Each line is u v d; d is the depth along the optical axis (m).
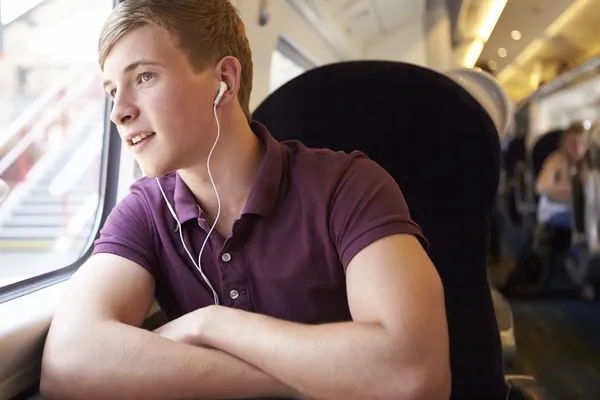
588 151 4.38
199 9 0.89
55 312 0.98
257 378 0.82
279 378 0.81
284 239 0.95
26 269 1.29
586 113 8.21
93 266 0.99
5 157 2.72
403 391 0.77
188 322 0.89
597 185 4.17
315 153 1.02
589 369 2.86
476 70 2.23
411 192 1.25
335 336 0.80
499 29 5.55
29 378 0.93
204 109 0.89
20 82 2.28
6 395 0.87
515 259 5.16
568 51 6.57
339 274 0.94
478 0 4.08
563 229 4.66
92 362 0.84
